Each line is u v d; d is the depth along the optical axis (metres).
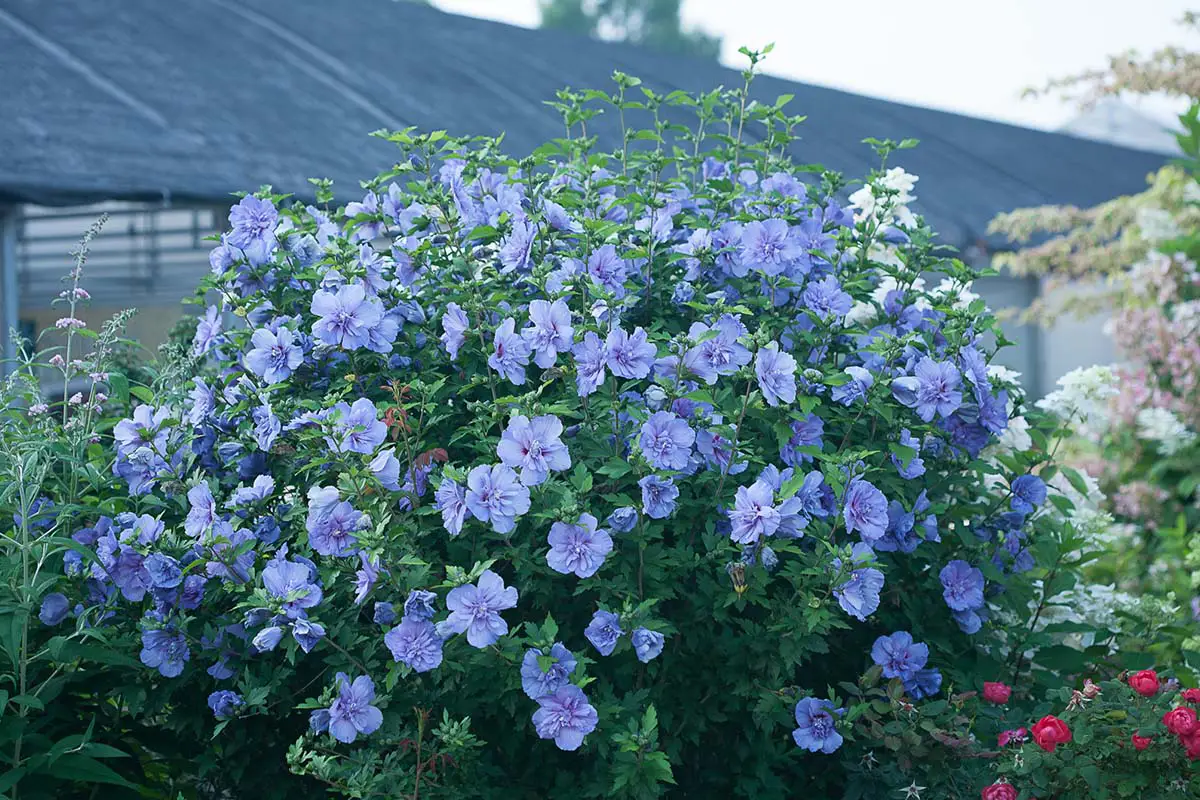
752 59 4.18
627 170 3.96
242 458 3.48
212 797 3.63
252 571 3.12
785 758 3.43
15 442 3.39
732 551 3.24
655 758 2.91
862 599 3.20
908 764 3.23
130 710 3.35
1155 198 7.53
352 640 3.08
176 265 9.51
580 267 3.49
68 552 3.37
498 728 3.30
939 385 3.46
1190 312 6.61
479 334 3.37
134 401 4.55
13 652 3.09
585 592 3.28
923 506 3.55
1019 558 3.92
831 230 4.04
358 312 3.40
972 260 11.98
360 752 2.99
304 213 4.03
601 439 3.24
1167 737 3.02
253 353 3.45
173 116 8.88
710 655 3.31
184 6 11.95
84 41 9.80
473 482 2.94
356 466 3.06
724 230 3.67
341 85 10.94
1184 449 6.25
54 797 3.28
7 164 7.23
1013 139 16.27
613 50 15.34
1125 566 5.79
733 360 3.26
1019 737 3.26
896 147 4.18
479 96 11.75
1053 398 4.52
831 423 3.57
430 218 3.72
